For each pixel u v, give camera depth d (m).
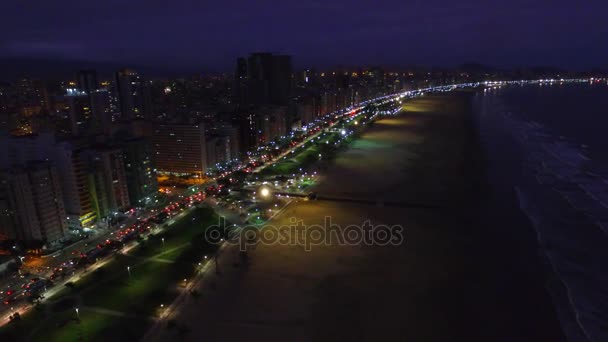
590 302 109.31
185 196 193.75
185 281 118.75
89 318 103.56
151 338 96.75
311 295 112.75
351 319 103.12
